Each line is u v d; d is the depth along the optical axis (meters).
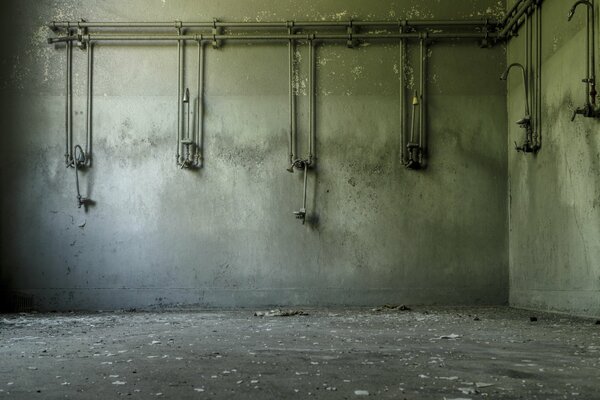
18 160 10.45
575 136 7.85
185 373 3.80
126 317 8.55
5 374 3.81
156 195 10.43
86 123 10.49
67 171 10.45
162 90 10.54
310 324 7.16
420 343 5.27
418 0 10.53
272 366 4.05
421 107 10.47
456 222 10.38
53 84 10.53
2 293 10.27
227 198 10.43
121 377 3.68
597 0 7.17
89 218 10.41
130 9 10.60
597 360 4.27
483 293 10.28
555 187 8.48
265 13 10.58
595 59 7.24
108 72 10.54
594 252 7.38
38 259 10.35
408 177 10.44
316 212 10.43
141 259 10.36
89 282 10.33
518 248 9.91
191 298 10.31
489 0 10.46
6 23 10.59
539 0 8.94
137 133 10.49
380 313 8.84
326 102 10.53
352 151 10.47
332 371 3.85
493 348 4.92
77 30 10.56
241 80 10.56
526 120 8.95
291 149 10.48
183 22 10.54
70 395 3.19
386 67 10.54
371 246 10.37
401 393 3.18
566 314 8.17
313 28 10.58
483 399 3.04
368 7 10.55
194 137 10.48
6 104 10.50
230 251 10.38
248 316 8.52
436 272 10.32
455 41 10.52
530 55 9.31
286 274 10.35
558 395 3.12
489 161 10.43
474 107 10.48
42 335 6.16
